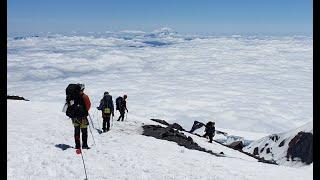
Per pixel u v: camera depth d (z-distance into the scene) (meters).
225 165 12.42
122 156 12.20
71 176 9.41
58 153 11.99
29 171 9.38
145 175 10.03
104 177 9.57
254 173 11.63
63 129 17.73
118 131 19.77
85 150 12.90
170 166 11.36
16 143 12.95
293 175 12.03
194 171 11.01
